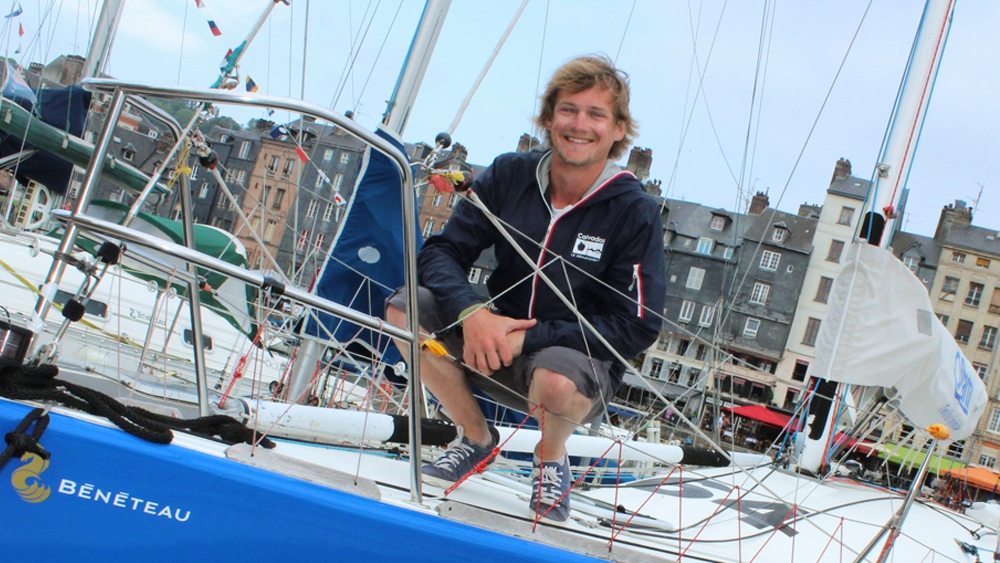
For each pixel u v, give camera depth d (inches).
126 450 52.7
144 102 69.5
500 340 74.3
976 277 1567.4
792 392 1534.2
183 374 151.9
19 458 51.1
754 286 1558.8
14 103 208.4
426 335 79.4
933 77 156.9
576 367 73.2
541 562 62.8
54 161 239.9
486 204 84.0
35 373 53.1
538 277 81.5
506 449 101.8
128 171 217.9
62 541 51.9
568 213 80.7
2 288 190.5
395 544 58.3
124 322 190.2
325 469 61.9
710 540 93.2
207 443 59.4
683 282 1551.4
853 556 105.3
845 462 180.1
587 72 77.2
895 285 141.1
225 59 151.4
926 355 139.9
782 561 96.7
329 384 144.6
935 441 92.0
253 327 175.5
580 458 140.0
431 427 93.3
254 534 55.2
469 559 60.3
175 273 70.6
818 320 1547.7
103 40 253.8
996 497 613.0
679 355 1494.8
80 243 146.2
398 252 132.0
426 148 156.3
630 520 86.8
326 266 130.3
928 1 161.5
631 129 82.3
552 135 78.8
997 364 1210.0
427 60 154.9
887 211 150.2
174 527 53.7
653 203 80.1
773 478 150.0
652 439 163.3
